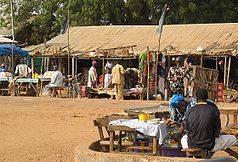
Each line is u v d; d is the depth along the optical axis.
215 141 8.83
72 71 31.02
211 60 30.44
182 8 38.56
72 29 35.25
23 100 25.20
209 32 30.67
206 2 39.59
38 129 15.12
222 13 39.47
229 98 22.61
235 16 39.94
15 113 19.12
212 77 23.98
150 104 22.34
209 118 8.66
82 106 21.52
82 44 32.41
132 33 32.81
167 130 9.80
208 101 9.02
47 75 30.39
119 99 26.36
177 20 39.00
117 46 31.02
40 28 46.03
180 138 9.61
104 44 31.80
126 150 9.50
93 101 24.44
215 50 27.64
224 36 29.72
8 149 11.91
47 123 16.42
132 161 8.65
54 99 25.83
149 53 27.08
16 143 12.71
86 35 33.91
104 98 27.92
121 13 40.97
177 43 29.73
